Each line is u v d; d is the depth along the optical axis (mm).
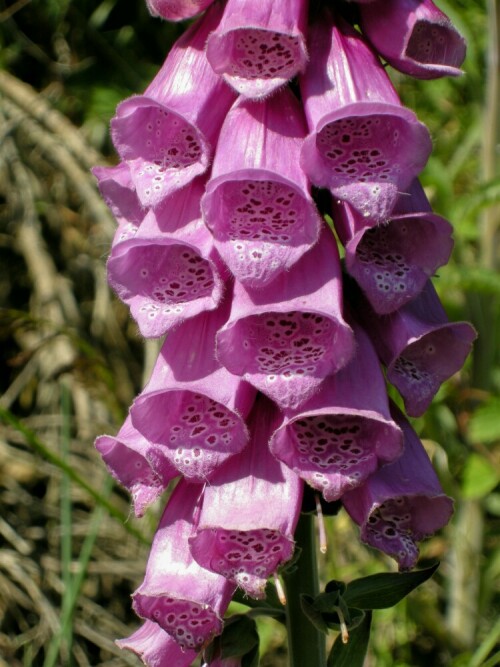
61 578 552
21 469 594
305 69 239
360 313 258
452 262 503
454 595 511
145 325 240
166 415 249
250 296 235
